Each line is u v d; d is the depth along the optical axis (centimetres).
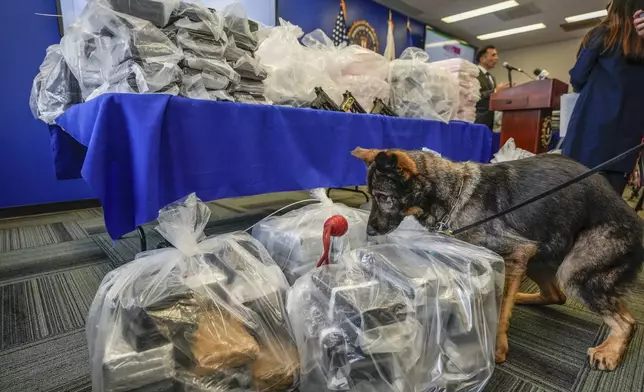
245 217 282
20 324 118
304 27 511
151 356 62
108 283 75
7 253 191
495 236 108
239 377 67
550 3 664
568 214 107
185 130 111
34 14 280
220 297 75
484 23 760
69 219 278
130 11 121
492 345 88
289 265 117
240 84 151
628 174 175
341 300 74
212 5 163
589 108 177
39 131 293
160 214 89
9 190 284
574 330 122
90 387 88
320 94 185
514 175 114
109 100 97
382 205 115
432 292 81
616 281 105
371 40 630
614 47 167
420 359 76
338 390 69
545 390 91
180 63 130
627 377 96
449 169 117
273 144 138
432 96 228
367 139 175
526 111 270
